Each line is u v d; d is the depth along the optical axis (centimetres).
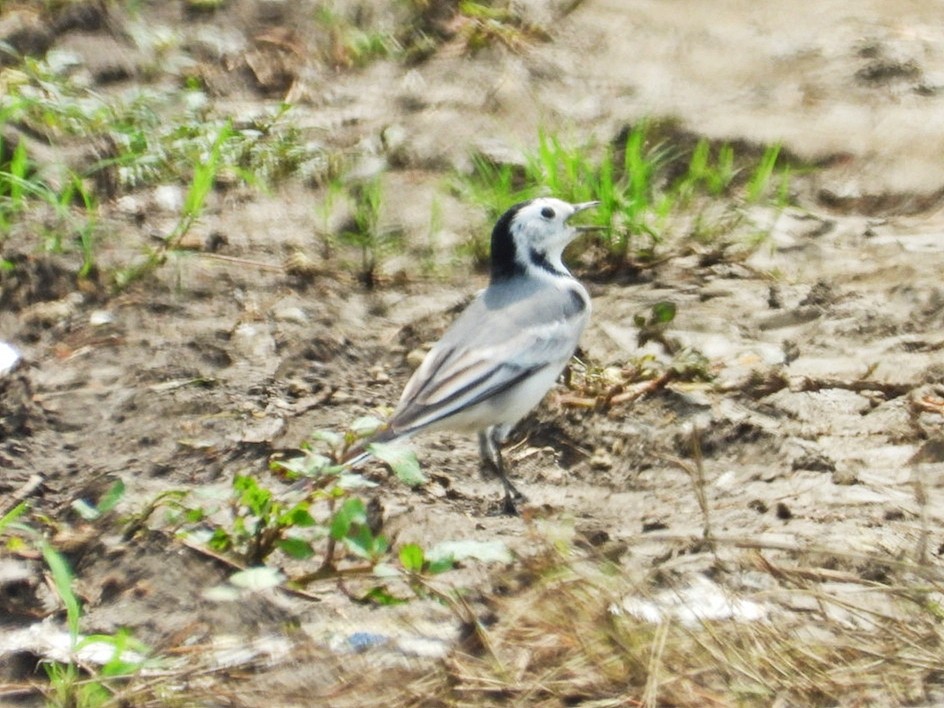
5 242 1532
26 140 1683
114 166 1670
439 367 1220
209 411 1314
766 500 1198
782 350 1429
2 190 1608
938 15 2048
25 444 1262
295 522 1069
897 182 1725
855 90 1884
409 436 1170
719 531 1155
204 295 1494
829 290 1521
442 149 1772
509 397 1230
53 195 1577
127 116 1758
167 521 1120
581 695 952
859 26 2019
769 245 1609
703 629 1003
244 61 1939
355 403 1342
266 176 1700
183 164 1702
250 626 1030
